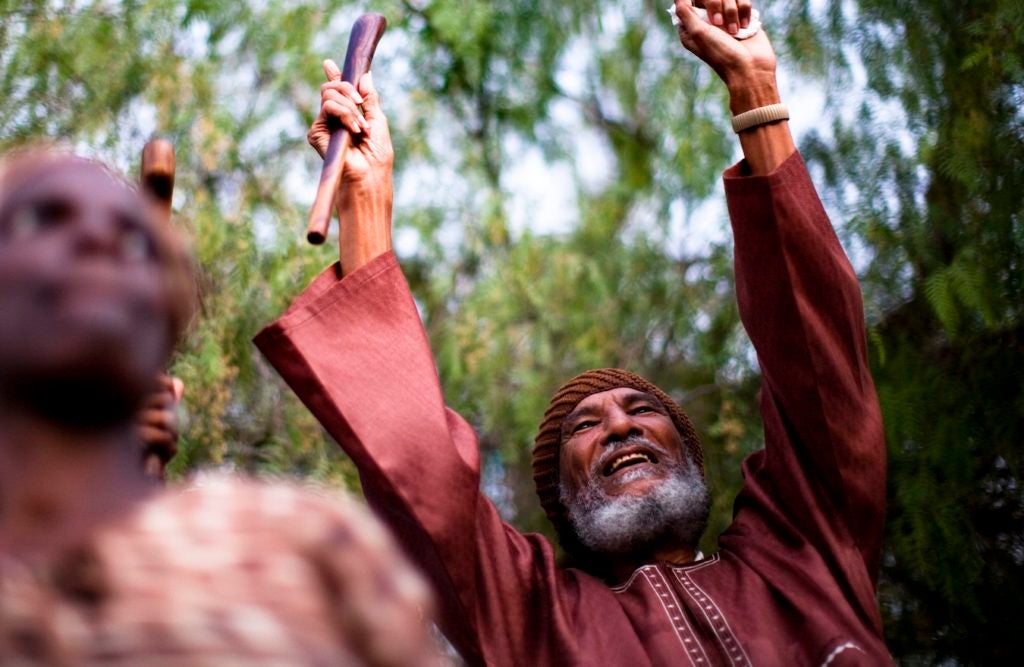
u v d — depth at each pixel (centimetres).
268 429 520
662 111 630
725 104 625
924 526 489
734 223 349
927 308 521
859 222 516
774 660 328
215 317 501
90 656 135
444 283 593
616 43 697
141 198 160
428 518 316
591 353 595
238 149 564
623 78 698
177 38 576
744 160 352
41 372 146
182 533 144
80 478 147
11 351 146
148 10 564
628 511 371
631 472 377
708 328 600
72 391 147
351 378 318
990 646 505
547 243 620
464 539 321
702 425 566
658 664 330
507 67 665
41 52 550
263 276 522
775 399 361
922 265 519
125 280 151
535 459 403
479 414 582
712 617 338
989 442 501
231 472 506
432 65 646
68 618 137
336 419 315
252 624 140
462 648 331
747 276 350
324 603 147
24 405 148
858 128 529
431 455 318
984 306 480
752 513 367
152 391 157
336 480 509
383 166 341
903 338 518
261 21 593
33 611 136
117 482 149
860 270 527
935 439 496
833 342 348
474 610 326
